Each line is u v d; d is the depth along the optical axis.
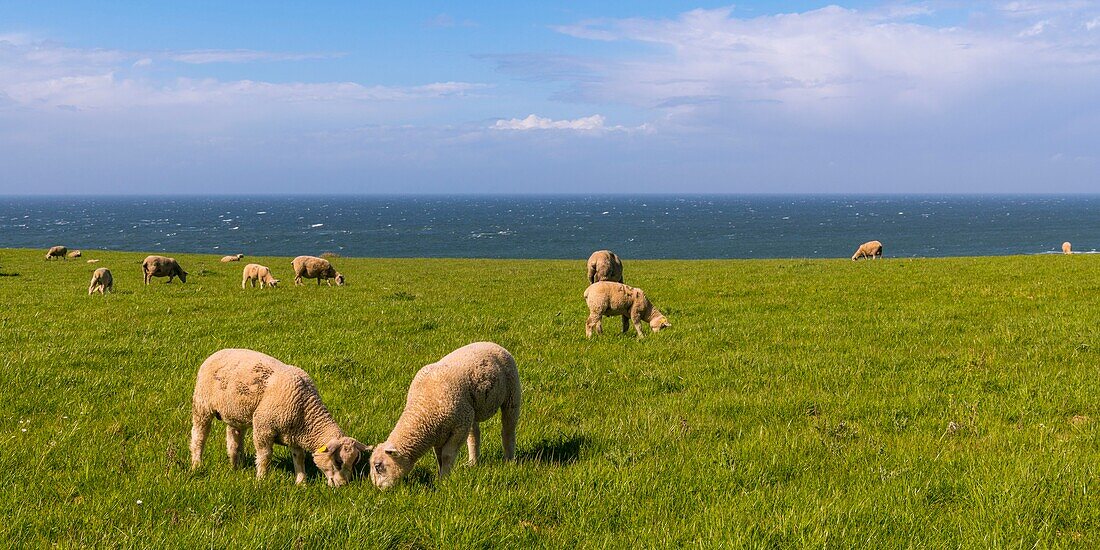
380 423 8.66
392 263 54.06
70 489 6.41
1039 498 5.90
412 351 14.16
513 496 6.19
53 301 23.36
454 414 6.85
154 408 9.52
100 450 7.57
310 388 7.03
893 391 10.32
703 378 11.57
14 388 10.27
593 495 6.28
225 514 5.94
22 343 14.45
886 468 6.94
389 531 5.48
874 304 20.22
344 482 6.60
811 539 5.31
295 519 5.68
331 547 5.25
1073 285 21.72
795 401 9.84
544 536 5.59
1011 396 9.69
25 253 59.59
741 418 9.20
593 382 11.31
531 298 24.53
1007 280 24.48
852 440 8.12
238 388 6.91
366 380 11.27
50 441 7.75
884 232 157.12
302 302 23.19
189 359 12.92
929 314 17.84
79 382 10.88
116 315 19.52
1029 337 14.03
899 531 5.50
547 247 122.06
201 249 112.56
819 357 12.89
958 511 5.87
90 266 45.44
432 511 5.84
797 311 19.50
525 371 12.08
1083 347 12.76
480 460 7.61
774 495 6.21
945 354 12.80
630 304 15.68
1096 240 124.00
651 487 6.48
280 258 59.69
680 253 109.06
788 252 107.75
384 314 19.83
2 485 6.39
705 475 6.77
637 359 13.20
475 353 7.48
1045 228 164.75
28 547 5.25
